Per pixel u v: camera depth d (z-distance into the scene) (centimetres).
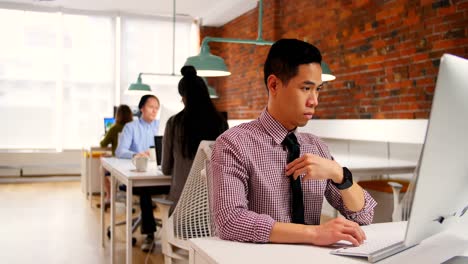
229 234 110
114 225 309
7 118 721
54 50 741
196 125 242
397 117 399
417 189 75
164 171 260
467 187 86
